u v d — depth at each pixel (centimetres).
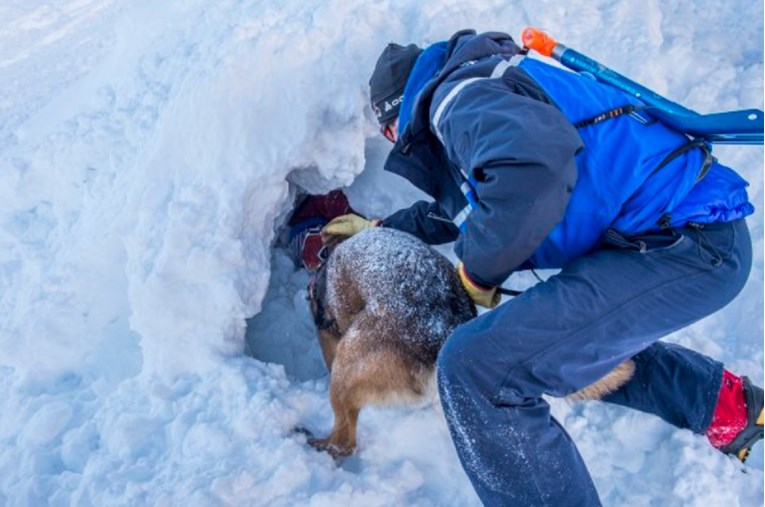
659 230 209
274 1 390
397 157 243
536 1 379
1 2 798
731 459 263
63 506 262
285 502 248
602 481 260
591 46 374
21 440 298
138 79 407
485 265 213
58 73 613
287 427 277
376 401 271
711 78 370
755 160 346
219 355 304
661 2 418
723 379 259
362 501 249
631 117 213
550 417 225
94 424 294
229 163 321
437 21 356
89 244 338
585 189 210
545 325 207
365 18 354
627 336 212
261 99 332
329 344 318
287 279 378
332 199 391
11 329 334
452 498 257
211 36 385
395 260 276
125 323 340
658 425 271
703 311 213
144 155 344
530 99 199
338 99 338
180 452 274
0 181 402
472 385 210
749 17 409
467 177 218
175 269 303
